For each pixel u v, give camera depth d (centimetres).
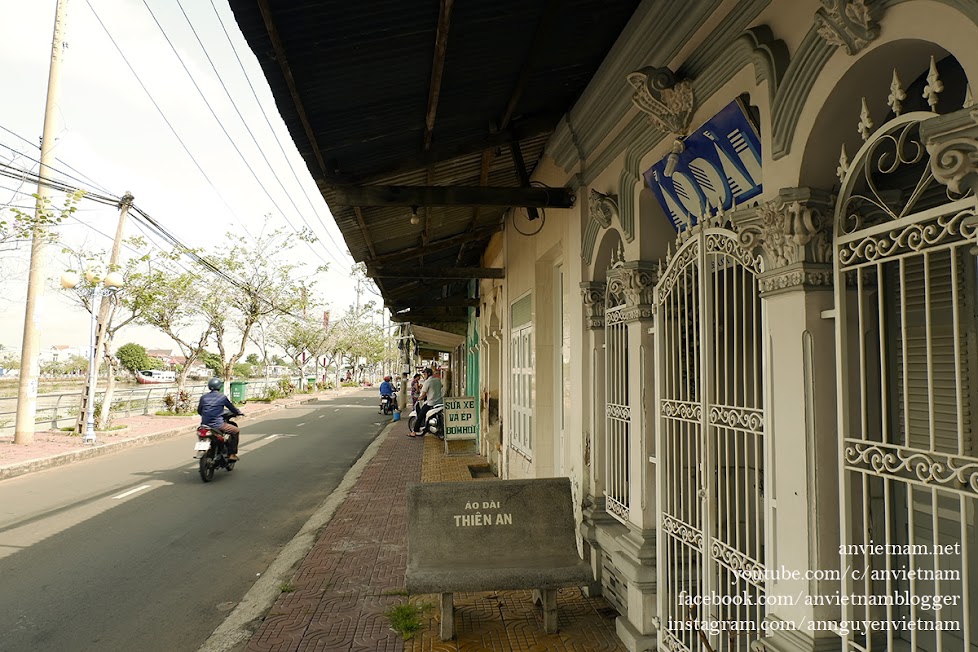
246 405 3036
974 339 234
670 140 371
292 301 2972
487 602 493
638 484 427
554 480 480
